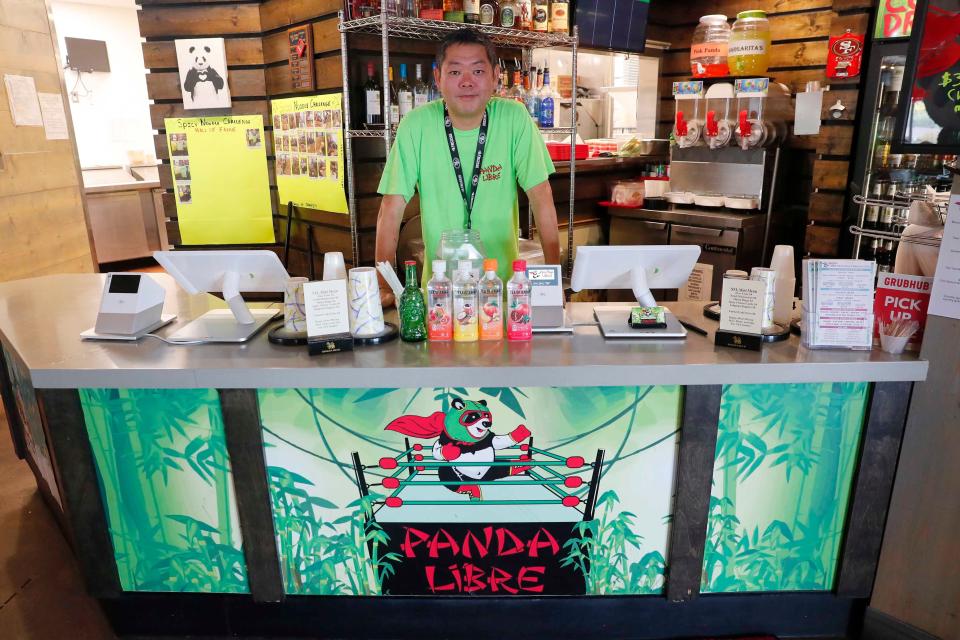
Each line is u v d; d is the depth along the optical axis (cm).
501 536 204
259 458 196
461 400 191
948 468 187
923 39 179
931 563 195
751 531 204
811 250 413
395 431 194
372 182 362
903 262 203
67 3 704
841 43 375
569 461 196
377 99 332
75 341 213
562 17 369
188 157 422
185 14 410
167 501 204
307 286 191
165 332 220
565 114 505
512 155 256
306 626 216
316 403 192
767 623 215
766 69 421
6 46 433
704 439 192
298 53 371
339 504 202
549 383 182
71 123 500
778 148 420
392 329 208
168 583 213
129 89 770
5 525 279
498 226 263
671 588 207
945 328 182
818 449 197
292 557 207
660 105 525
